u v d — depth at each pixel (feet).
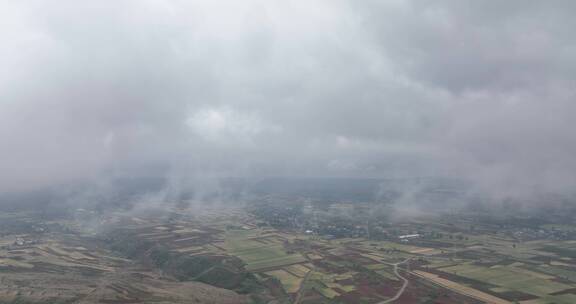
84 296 606.14
